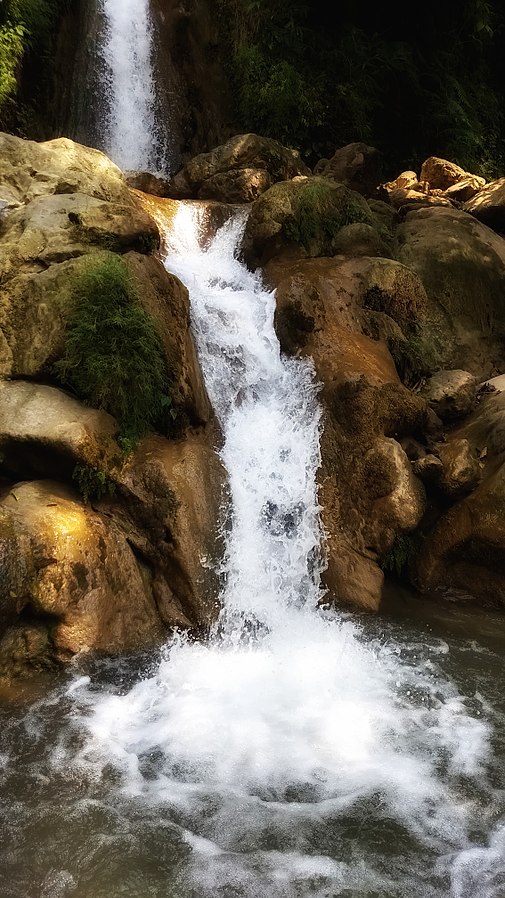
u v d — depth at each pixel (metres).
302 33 12.30
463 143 13.81
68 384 5.79
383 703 4.71
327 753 4.18
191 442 6.08
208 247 8.24
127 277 5.89
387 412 6.57
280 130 12.04
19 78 10.03
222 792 3.83
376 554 6.31
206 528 5.61
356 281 7.73
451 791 3.88
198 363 6.49
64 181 7.14
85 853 3.38
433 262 8.62
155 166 12.04
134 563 5.38
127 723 4.36
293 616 5.80
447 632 5.73
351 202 8.77
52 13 10.45
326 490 6.41
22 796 3.70
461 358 8.37
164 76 12.32
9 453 5.46
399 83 13.16
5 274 6.06
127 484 5.48
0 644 4.66
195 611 5.35
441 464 6.45
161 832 3.53
